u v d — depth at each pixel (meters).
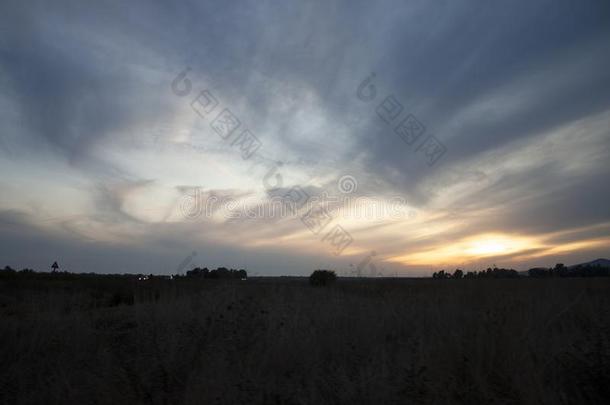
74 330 8.80
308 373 6.35
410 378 5.70
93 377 6.04
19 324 9.23
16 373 6.48
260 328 8.24
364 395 5.47
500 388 5.64
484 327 7.29
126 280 29.38
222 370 6.15
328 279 25.84
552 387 5.68
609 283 13.13
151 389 5.81
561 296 10.02
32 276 39.97
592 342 6.65
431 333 7.75
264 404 5.48
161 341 7.43
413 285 18.48
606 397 5.62
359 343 7.81
